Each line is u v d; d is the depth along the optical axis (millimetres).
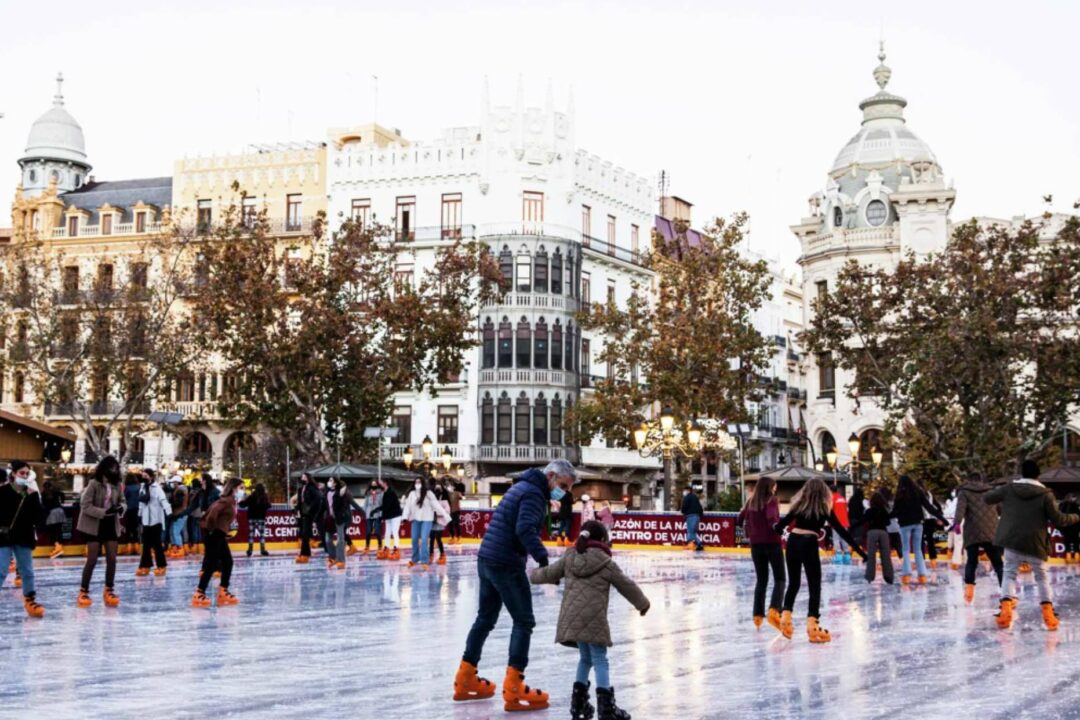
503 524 9922
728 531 38344
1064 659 12547
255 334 44594
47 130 75688
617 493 57219
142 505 24828
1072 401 38438
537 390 63844
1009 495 15633
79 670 11594
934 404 39875
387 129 72562
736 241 48406
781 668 11922
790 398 96625
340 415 45531
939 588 22500
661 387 46531
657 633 15086
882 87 63781
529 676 11508
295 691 10438
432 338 45188
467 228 65250
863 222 60656
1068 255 38375
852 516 30969
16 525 16281
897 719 9141
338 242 46438
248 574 25875
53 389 54969
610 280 70500
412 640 14172
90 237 70312
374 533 40781
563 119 66625
